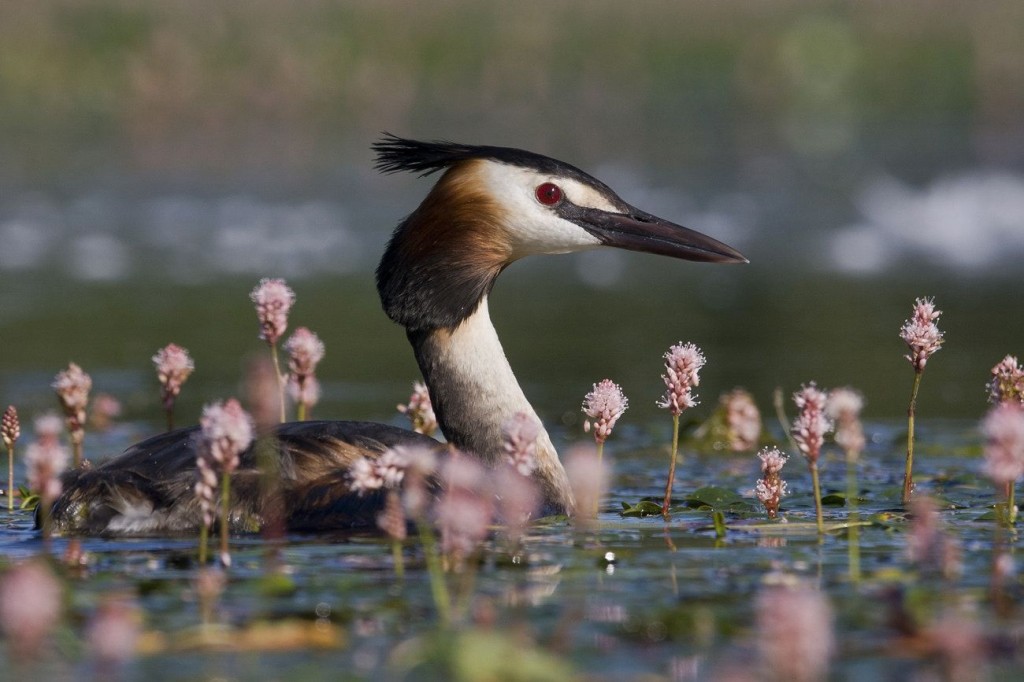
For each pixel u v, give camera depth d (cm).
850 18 4109
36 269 2384
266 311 977
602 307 2153
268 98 3497
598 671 566
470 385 962
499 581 703
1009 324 1941
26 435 1324
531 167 969
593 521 877
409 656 581
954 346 1791
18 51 3469
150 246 2572
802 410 817
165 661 581
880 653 587
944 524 855
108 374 1639
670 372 894
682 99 3762
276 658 585
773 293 2267
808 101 3819
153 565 738
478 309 968
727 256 980
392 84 3606
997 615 636
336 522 841
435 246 962
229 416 711
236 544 795
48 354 1761
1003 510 892
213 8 3659
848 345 1814
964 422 1357
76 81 3462
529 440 718
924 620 618
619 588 688
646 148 3422
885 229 2819
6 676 562
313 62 3584
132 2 3625
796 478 1093
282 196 2970
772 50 3966
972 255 2634
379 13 3762
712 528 851
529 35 3844
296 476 849
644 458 1225
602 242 977
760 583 696
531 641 601
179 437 871
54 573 714
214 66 3516
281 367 1595
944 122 3756
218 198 2941
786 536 822
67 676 564
